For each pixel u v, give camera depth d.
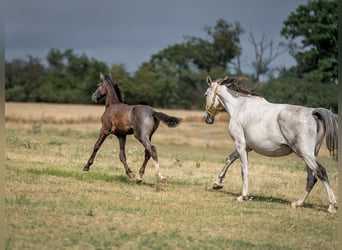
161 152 28.92
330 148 12.53
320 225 11.67
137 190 14.59
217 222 11.50
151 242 9.69
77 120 54.53
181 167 21.17
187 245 9.68
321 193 16.92
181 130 52.66
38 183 14.31
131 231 10.30
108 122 16.12
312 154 12.59
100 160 21.20
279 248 9.85
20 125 45.38
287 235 10.79
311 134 12.58
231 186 17.17
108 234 10.02
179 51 95.69
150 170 19.44
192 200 13.73
